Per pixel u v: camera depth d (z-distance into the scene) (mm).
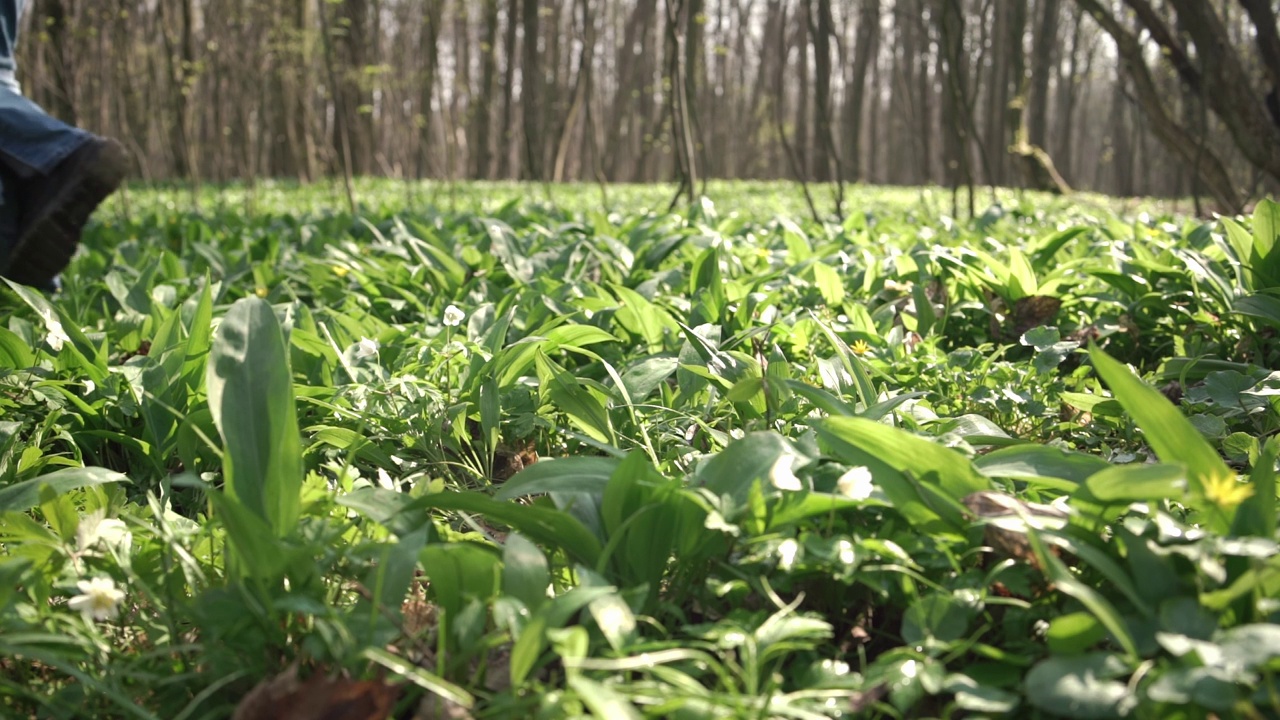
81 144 4086
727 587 1528
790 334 3291
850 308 3553
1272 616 1352
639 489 1718
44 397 2734
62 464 2531
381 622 1492
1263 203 3312
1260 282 3354
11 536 1868
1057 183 20984
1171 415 1554
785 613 1506
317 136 16297
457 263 4742
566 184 22188
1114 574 1417
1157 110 9586
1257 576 1296
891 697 1401
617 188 20594
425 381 2744
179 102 10406
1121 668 1254
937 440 2023
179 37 17391
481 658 1512
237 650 1517
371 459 2598
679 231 5539
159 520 1707
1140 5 8977
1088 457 1773
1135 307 3719
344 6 15742
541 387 2740
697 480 1803
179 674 1542
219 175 16422
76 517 1847
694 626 1496
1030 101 30125
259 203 14086
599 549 1674
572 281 4125
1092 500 1584
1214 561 1356
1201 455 1543
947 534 1698
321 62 14883
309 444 2525
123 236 7539
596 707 1181
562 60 35438
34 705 1562
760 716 1271
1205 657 1188
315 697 1351
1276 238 3301
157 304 3539
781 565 1575
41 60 11938
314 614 1427
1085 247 5363
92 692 1521
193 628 1696
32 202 4188
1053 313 3744
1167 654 1317
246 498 1659
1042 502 1940
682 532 1713
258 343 1778
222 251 6273
